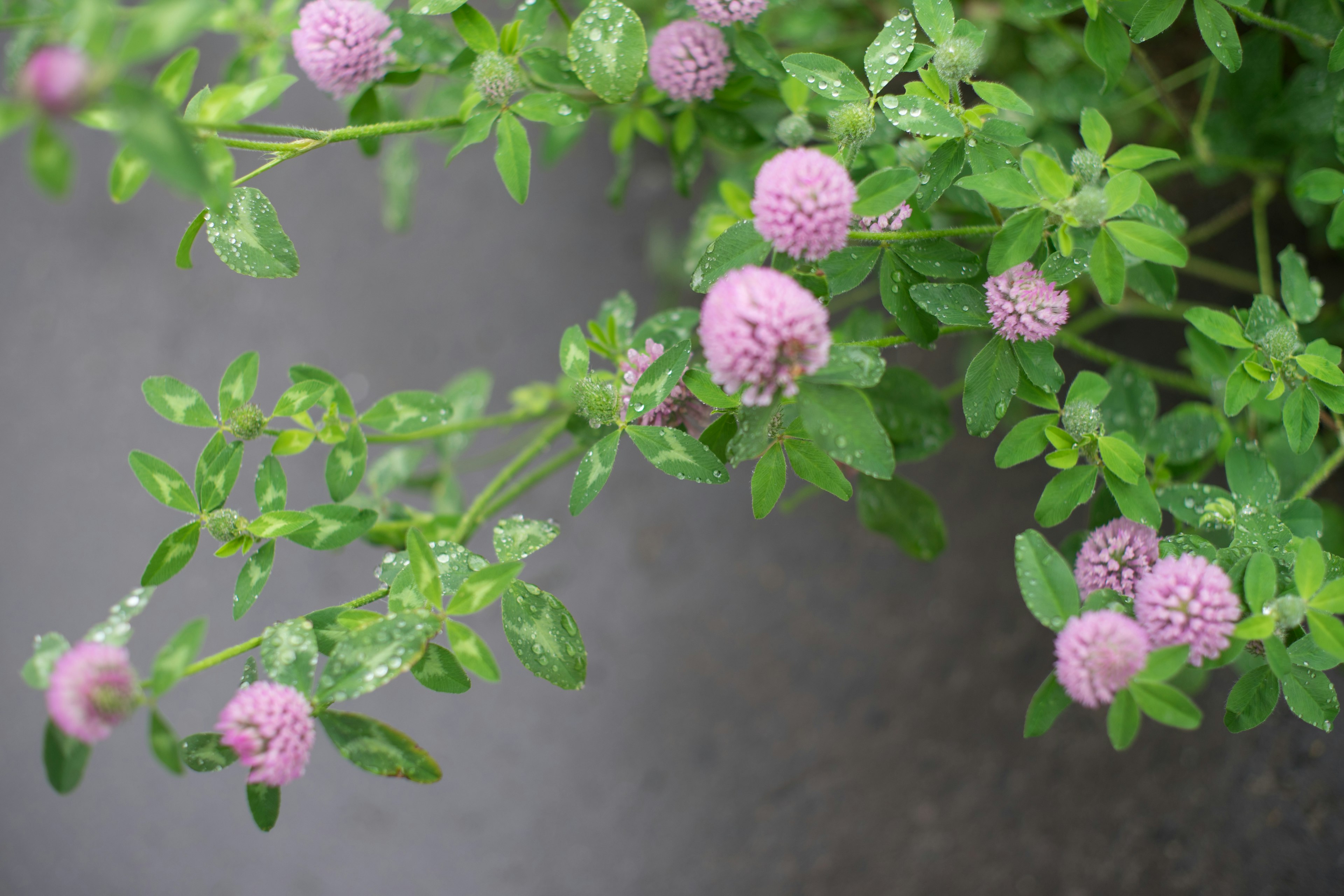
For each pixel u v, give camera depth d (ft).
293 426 3.67
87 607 3.73
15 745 3.57
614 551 3.56
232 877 3.37
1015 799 3.09
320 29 2.55
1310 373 2.47
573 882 3.26
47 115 2.16
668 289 3.68
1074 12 3.07
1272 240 3.23
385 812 3.38
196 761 2.38
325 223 4.04
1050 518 2.49
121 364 3.98
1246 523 2.43
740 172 2.91
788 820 3.22
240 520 2.49
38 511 3.85
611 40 2.53
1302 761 2.97
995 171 2.44
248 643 2.40
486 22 2.56
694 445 2.43
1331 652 2.34
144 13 2.17
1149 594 2.35
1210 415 2.64
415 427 2.66
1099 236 2.43
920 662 3.29
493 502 2.94
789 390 2.33
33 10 2.52
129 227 4.11
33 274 4.10
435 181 4.02
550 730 3.41
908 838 3.13
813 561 3.45
